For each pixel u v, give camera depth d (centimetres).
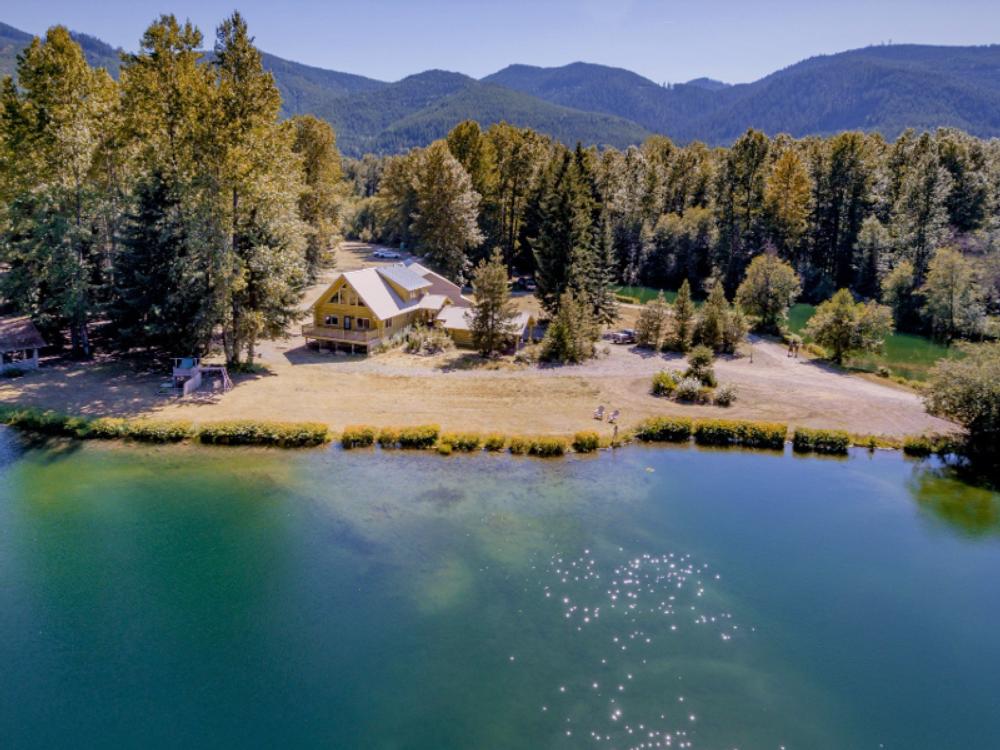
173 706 1828
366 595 2302
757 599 2348
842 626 2225
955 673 2028
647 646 2084
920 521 2955
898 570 2566
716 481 3297
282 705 1834
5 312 5231
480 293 5141
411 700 1853
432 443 3556
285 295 4634
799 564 2580
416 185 8019
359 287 5231
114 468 3197
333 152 8494
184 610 2212
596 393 4450
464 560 2517
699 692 1902
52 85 4166
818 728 1794
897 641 2162
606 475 3306
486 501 2984
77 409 3731
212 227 4122
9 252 4469
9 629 2105
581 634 2131
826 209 8875
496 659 2011
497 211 9025
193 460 3309
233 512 2831
